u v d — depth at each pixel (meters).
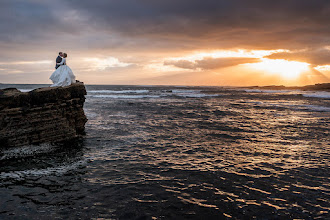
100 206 5.62
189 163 8.84
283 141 12.45
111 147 11.12
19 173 7.68
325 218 5.23
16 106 10.27
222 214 5.35
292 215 5.34
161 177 7.45
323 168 8.30
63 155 9.73
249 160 9.23
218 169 8.20
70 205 5.64
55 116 11.61
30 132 10.72
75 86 13.11
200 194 6.30
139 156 9.71
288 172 7.92
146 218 5.14
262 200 6.01
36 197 6.03
